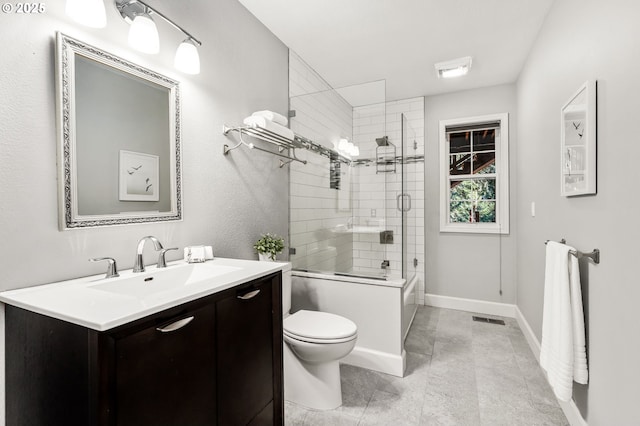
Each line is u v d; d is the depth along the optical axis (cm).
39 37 103
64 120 108
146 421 85
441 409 176
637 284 106
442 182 359
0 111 94
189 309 98
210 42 177
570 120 163
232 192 194
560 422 165
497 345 260
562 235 180
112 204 125
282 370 149
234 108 196
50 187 107
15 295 94
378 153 232
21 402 93
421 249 368
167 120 149
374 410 175
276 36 240
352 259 238
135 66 133
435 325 305
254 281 130
